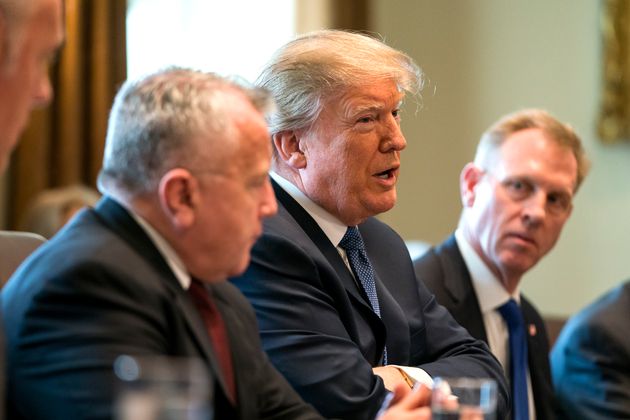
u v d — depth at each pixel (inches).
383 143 154.9
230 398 113.9
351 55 154.9
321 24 355.6
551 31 375.2
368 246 167.9
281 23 356.5
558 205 203.9
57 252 108.0
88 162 298.8
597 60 370.9
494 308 201.3
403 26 386.0
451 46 386.3
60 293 103.8
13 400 103.0
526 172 201.0
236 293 130.9
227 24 353.4
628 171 369.1
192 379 73.9
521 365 200.2
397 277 167.3
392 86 155.0
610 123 366.3
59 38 105.5
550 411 203.5
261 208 118.3
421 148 386.9
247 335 126.8
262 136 116.5
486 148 207.2
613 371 214.4
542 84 375.9
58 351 101.4
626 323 217.3
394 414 115.6
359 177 154.0
